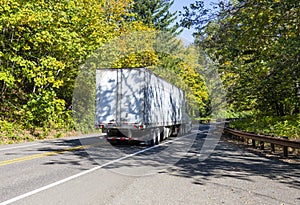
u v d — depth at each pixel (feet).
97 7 87.92
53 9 71.87
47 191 22.76
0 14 63.31
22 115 73.00
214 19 46.16
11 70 68.33
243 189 24.94
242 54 56.13
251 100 83.51
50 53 75.46
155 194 22.76
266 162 39.88
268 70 60.75
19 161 36.01
